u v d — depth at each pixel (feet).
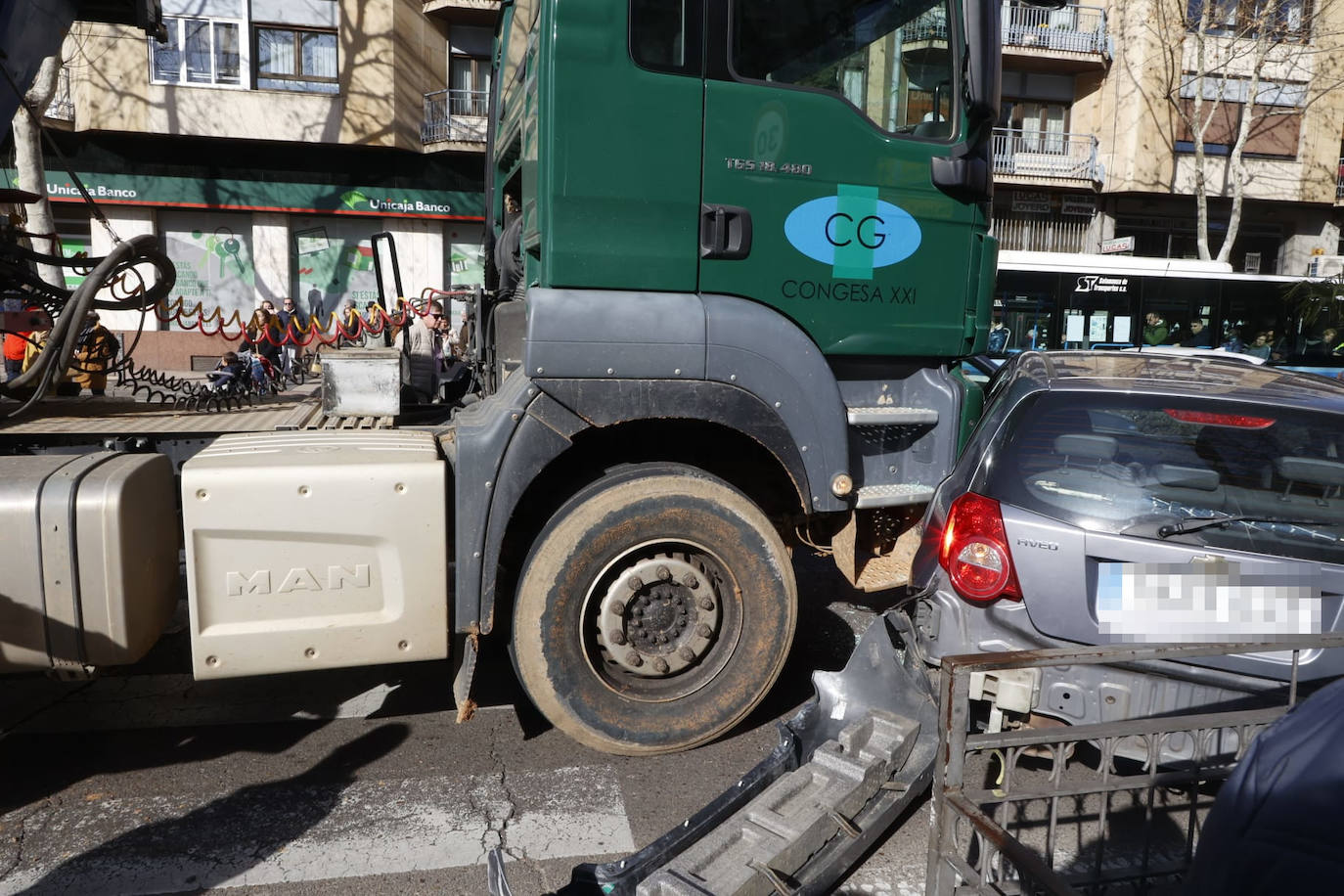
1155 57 79.77
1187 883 4.91
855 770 9.09
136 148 62.80
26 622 9.72
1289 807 4.44
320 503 10.02
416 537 10.30
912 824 10.03
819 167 11.58
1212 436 9.86
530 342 10.46
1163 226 87.15
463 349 20.72
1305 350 50.90
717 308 11.07
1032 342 48.93
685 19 10.80
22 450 11.55
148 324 58.90
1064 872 7.95
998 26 11.93
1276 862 4.39
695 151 10.98
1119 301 49.37
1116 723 7.34
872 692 10.35
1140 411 10.19
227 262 66.80
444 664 14.35
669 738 11.28
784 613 11.46
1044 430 10.27
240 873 8.94
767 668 11.49
